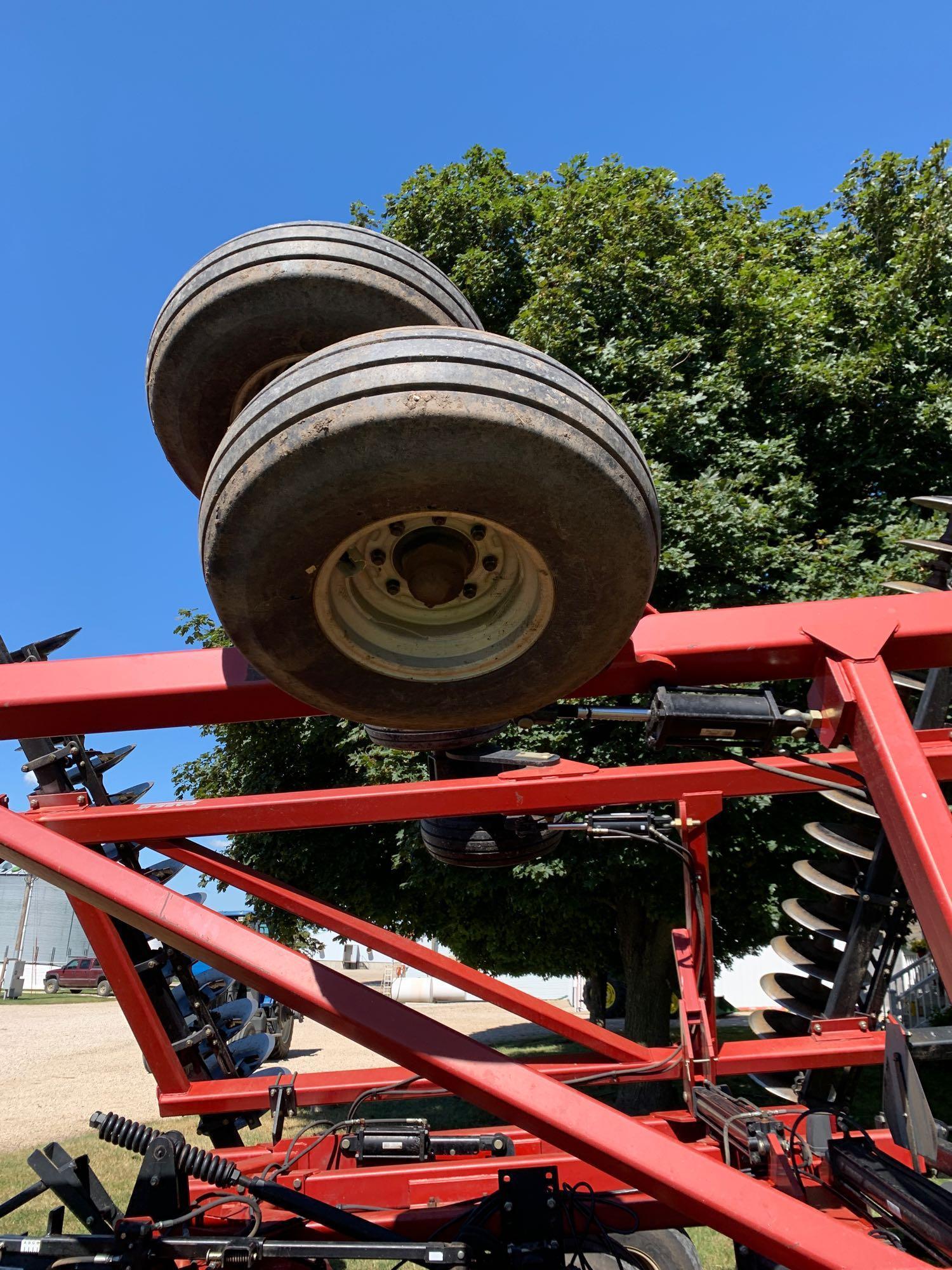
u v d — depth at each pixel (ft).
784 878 25.95
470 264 32.65
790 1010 14.84
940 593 7.87
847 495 30.58
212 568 5.85
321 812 10.78
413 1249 7.46
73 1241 7.73
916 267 32.68
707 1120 10.98
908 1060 6.95
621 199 30.89
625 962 30.58
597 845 25.00
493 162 36.83
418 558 6.43
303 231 7.74
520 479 5.51
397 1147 11.33
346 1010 7.20
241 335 7.86
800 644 7.74
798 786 11.53
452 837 12.15
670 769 11.55
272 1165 11.10
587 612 6.36
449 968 12.25
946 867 6.14
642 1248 10.75
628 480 5.77
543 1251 7.59
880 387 30.14
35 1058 44.09
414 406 5.20
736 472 27.96
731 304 29.89
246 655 6.58
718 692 7.82
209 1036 13.60
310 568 5.96
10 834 8.47
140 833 10.60
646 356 27.78
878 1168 7.70
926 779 6.67
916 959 39.55
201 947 7.70
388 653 6.70
